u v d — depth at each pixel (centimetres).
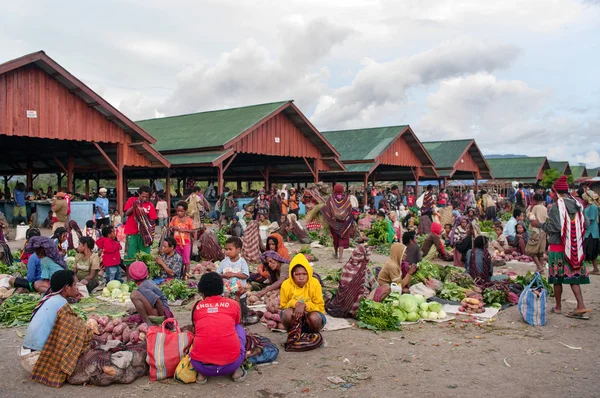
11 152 2909
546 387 492
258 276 928
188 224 1025
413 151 3528
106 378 500
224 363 499
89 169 2612
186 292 870
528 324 725
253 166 3406
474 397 470
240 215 1797
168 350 517
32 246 853
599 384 499
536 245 1126
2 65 1586
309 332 628
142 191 973
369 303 718
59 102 1784
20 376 525
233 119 2528
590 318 756
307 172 3188
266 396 477
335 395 477
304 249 1368
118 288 895
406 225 1930
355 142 3319
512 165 5253
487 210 2355
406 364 561
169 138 2569
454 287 872
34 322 515
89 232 1259
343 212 1285
